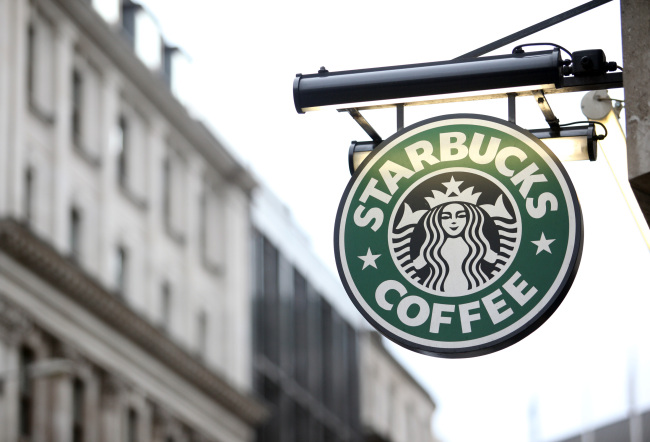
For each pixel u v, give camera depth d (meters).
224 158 52.62
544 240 6.42
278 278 56.66
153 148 47.94
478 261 6.47
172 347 46.19
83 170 43.19
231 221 53.12
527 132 6.60
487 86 6.53
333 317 62.94
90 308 41.84
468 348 6.35
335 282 64.06
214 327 51.22
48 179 41.03
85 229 43.09
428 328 6.43
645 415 48.25
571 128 6.77
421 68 6.63
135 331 44.09
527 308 6.34
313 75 6.79
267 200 56.62
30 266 38.62
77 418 41.38
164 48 50.12
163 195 48.78
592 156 6.75
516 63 6.48
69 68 42.91
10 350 38.00
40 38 41.69
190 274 49.47
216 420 49.94
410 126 6.77
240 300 52.81
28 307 38.75
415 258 6.55
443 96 6.61
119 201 45.25
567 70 6.55
